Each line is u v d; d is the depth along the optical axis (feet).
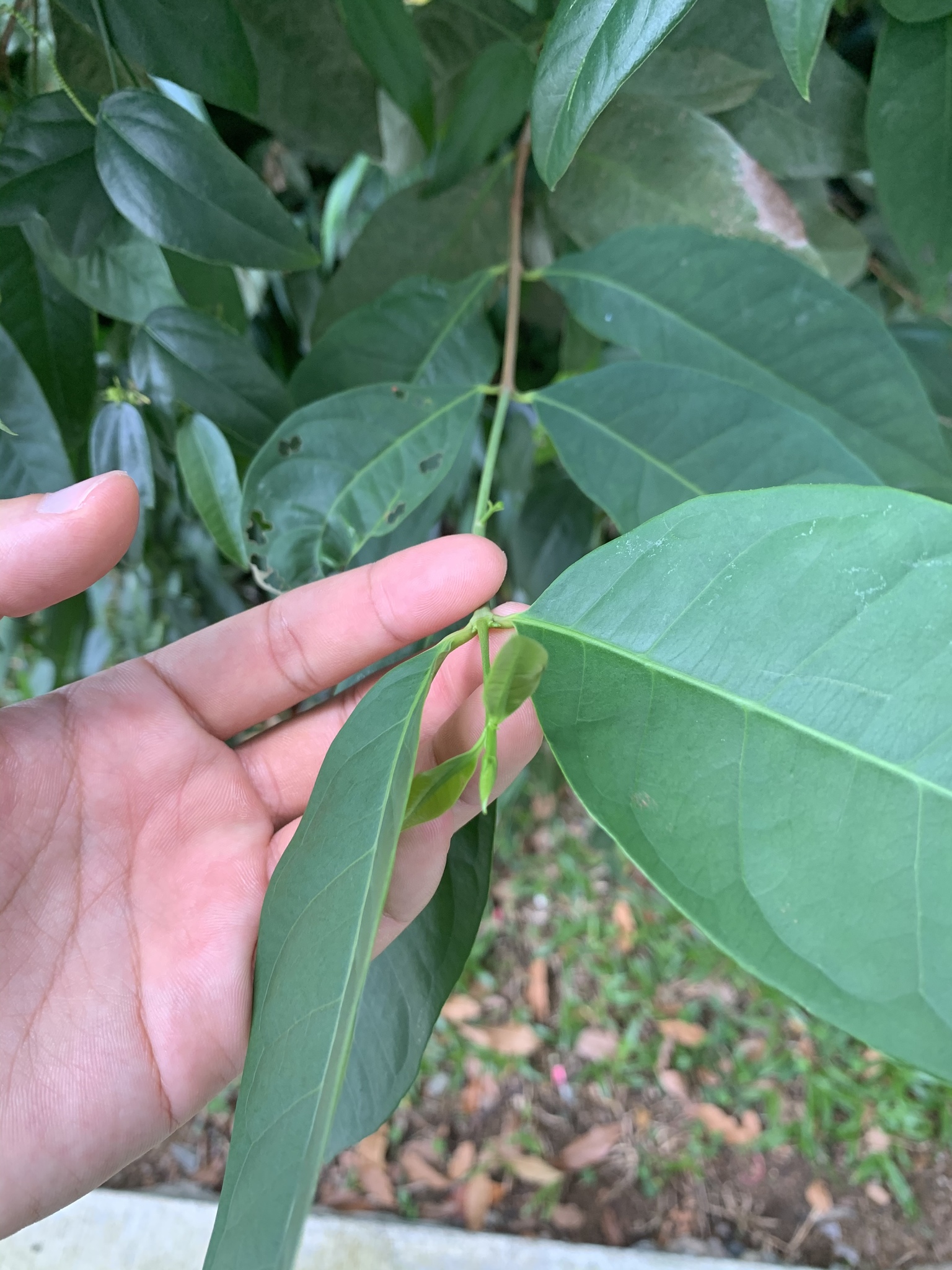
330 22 0.66
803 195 0.72
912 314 0.81
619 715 0.41
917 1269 1.35
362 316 0.67
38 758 0.60
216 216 0.56
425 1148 1.48
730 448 0.57
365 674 0.67
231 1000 0.58
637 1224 1.41
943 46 0.55
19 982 0.56
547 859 1.72
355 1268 1.28
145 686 0.64
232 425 0.66
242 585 1.13
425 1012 0.56
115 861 0.60
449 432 0.61
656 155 0.66
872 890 0.36
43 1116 0.54
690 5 0.41
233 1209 0.36
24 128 0.54
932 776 0.37
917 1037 0.33
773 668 0.40
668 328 0.63
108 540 0.53
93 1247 1.26
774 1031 1.54
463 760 0.42
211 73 0.54
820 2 0.38
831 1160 1.45
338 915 0.39
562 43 0.44
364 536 0.59
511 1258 1.28
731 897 0.37
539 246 0.78
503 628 0.44
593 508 0.87
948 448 0.72
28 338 0.65
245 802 0.64
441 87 0.71
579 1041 1.58
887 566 0.39
